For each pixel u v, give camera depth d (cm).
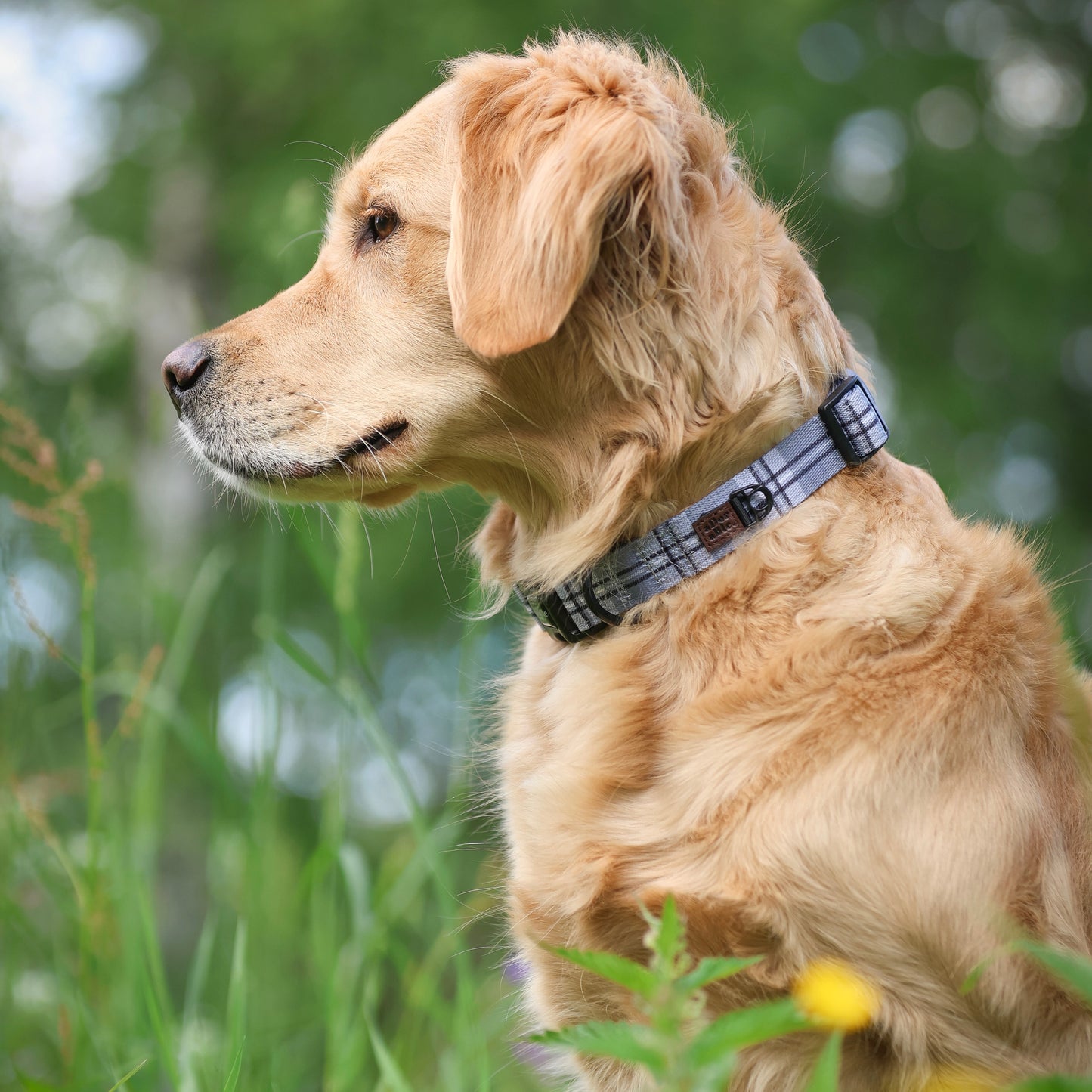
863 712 215
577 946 231
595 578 249
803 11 1019
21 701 355
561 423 255
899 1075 207
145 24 1072
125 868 324
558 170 233
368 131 955
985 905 203
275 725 343
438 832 337
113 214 1142
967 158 1075
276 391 273
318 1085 346
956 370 1076
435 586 971
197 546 997
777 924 208
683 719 228
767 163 935
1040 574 249
